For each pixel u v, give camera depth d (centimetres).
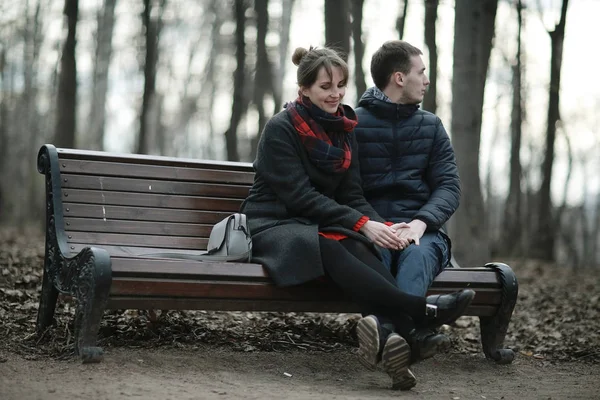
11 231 2573
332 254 517
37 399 411
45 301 575
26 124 4559
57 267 554
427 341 470
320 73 547
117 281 489
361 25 1911
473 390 515
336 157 549
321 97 549
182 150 6512
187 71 5578
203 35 5503
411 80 593
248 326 688
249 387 469
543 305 1070
